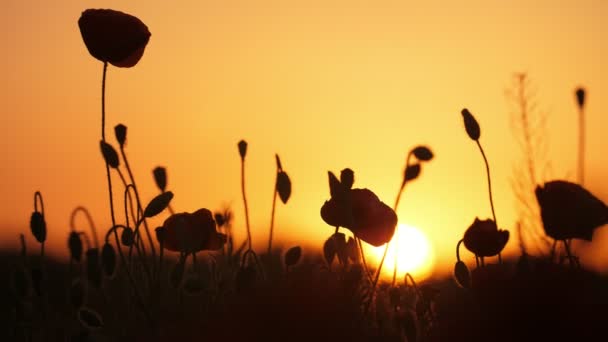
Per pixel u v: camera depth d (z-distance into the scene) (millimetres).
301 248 2721
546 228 2793
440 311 2791
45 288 2855
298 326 2629
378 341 2668
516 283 2686
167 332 2668
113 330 2850
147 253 3105
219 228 3125
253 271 2670
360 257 2746
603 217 2775
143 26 2873
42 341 2834
